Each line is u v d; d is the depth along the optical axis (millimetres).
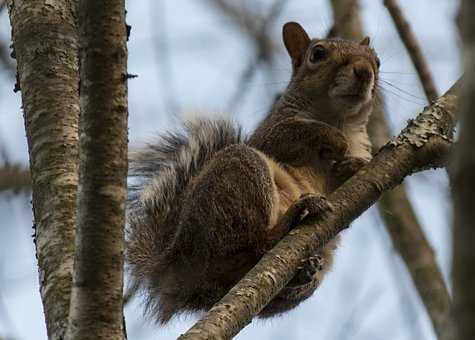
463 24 4191
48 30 8656
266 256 7891
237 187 10086
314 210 8422
